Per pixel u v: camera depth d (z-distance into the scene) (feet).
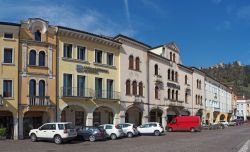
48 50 121.49
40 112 120.98
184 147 88.07
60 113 123.13
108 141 109.81
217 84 291.38
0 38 111.96
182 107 203.92
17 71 114.11
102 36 141.59
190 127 176.65
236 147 90.33
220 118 304.09
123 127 131.13
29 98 115.44
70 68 128.26
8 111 113.19
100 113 144.25
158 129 142.20
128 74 155.63
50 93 120.98
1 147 86.69
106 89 142.92
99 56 141.79
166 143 101.71
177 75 202.80
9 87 113.09
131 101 155.94
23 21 116.26
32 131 103.19
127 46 155.94
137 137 130.82
